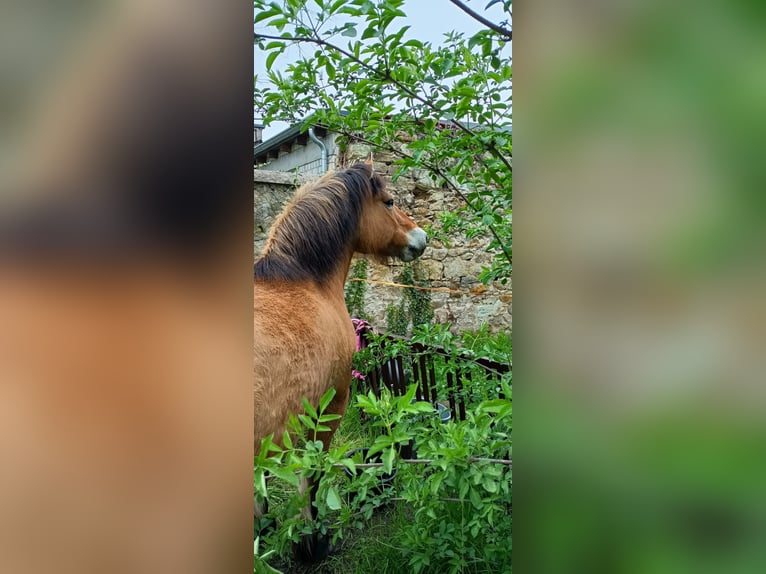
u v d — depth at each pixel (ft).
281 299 5.89
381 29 4.78
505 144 5.36
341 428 8.46
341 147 7.68
